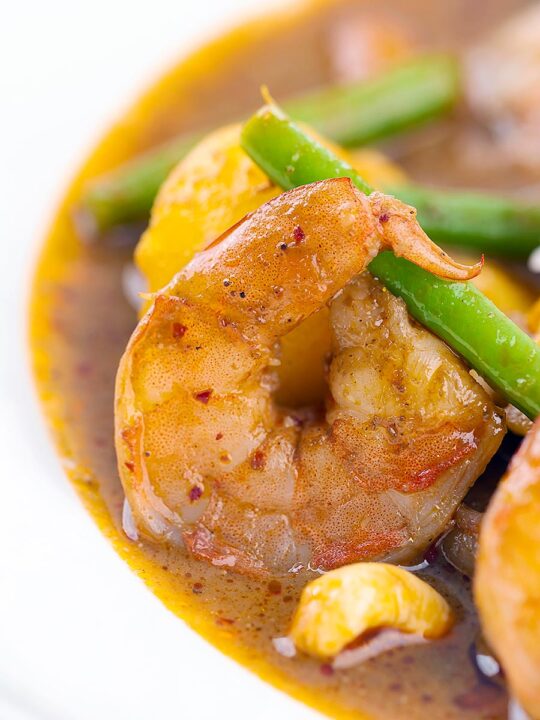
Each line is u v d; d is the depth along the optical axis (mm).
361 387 171
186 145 264
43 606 173
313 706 164
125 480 178
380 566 170
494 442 173
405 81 283
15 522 187
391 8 326
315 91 298
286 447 175
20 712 159
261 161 183
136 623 172
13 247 252
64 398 222
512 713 162
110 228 260
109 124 285
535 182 274
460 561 178
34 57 289
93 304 244
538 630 149
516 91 284
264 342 170
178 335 170
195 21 311
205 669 167
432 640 170
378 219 162
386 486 173
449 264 163
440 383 169
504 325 169
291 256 164
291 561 178
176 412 173
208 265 169
